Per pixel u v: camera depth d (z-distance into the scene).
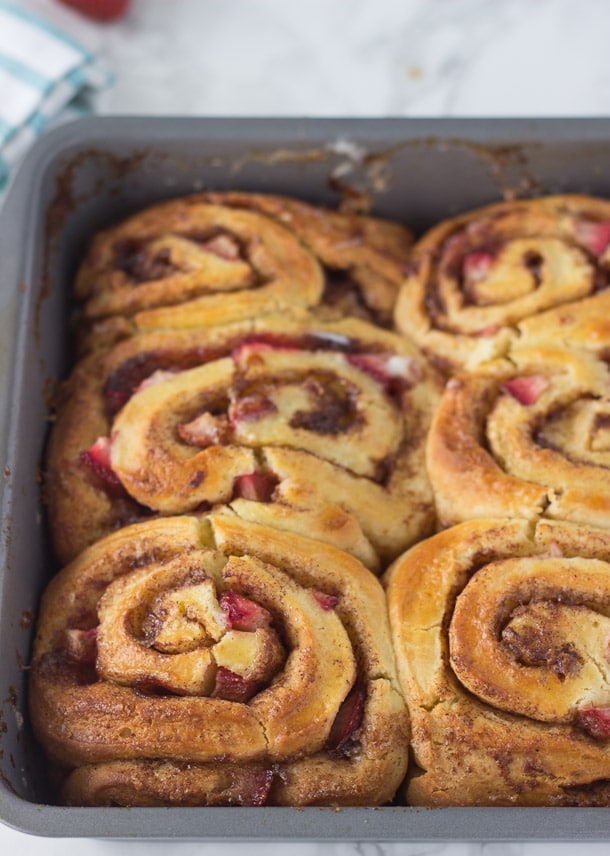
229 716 0.42
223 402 0.48
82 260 0.52
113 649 0.44
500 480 0.47
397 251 0.52
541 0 0.61
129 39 0.61
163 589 0.44
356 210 0.53
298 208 0.52
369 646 0.44
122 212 0.53
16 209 0.49
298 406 0.48
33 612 0.46
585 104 0.59
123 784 0.43
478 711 0.43
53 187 0.51
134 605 0.44
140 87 0.60
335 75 0.60
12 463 0.45
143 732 0.43
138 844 0.45
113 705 0.43
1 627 0.43
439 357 0.50
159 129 0.51
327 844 0.45
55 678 0.44
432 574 0.45
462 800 0.43
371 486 0.47
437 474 0.47
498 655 0.43
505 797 0.43
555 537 0.45
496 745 0.43
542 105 0.59
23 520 0.46
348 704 0.43
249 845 0.45
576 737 0.43
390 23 0.61
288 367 0.48
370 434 0.48
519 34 0.61
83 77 0.58
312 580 0.45
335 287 0.52
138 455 0.47
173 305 0.50
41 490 0.47
